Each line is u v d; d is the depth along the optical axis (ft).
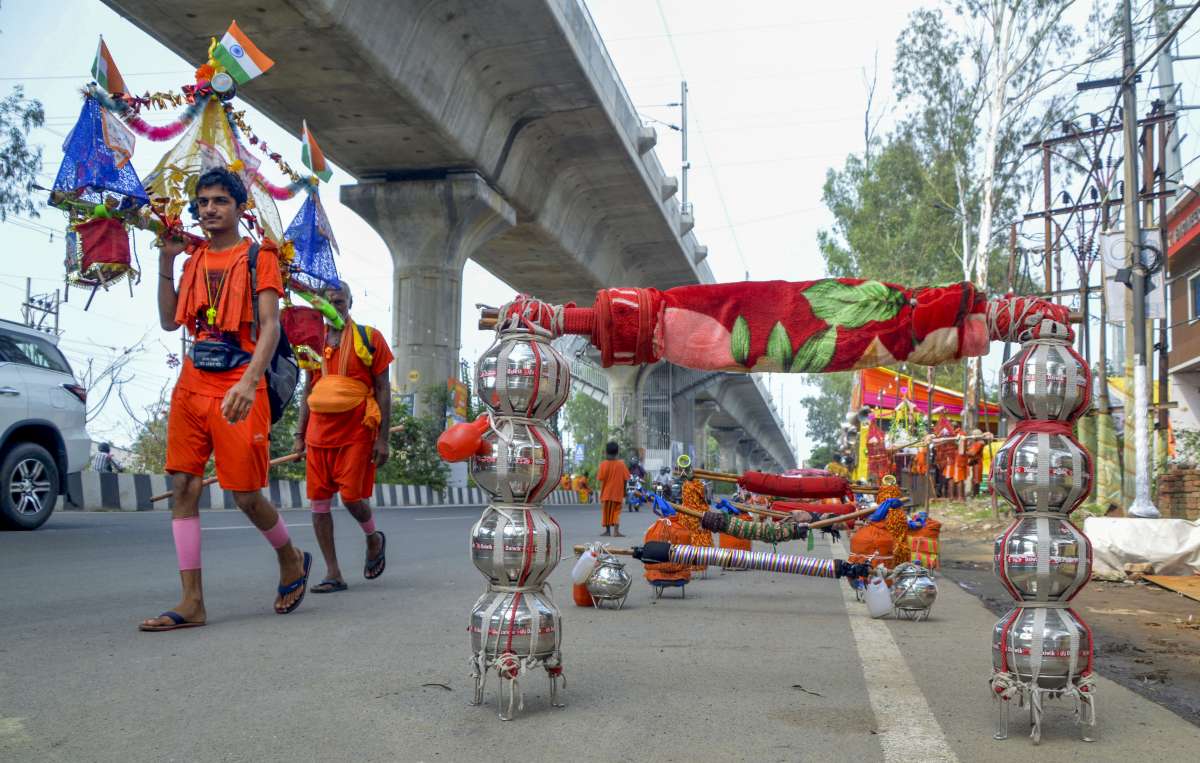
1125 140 37.45
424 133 77.61
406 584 20.94
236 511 50.60
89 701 9.87
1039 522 9.42
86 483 44.06
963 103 102.78
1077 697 9.11
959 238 110.73
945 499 73.51
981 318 10.25
